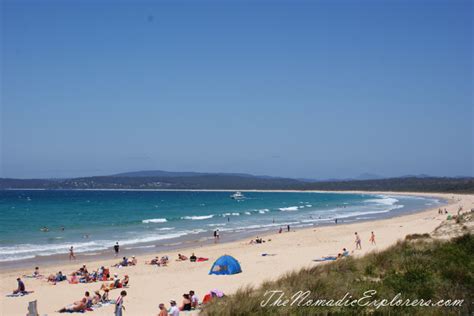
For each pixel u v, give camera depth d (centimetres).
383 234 4166
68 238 4584
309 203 11981
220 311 1085
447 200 12938
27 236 4762
